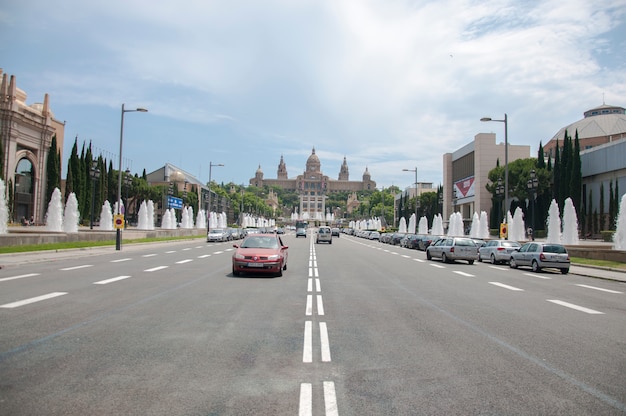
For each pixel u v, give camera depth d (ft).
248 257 59.77
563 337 28.99
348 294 46.52
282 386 19.24
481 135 291.79
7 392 17.84
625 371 21.97
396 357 23.81
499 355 24.44
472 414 16.65
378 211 545.85
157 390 18.43
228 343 25.91
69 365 21.22
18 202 214.69
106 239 132.26
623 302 45.85
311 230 515.09
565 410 17.12
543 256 79.97
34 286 46.42
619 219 105.19
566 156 221.25
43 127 222.69
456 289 52.60
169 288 47.50
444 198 352.49
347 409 16.96
